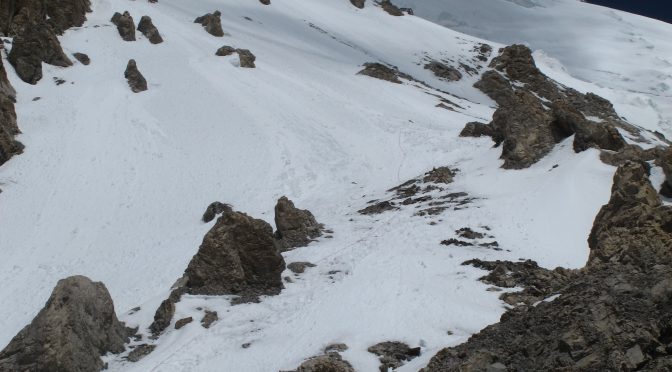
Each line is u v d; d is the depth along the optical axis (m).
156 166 54.84
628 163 26.48
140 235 44.72
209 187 51.88
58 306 24.27
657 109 145.38
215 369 23.75
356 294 28.14
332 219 43.50
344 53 118.06
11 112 56.84
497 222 36.69
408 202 43.91
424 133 64.50
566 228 35.09
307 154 58.59
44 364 23.25
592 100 117.94
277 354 24.12
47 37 68.69
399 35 145.38
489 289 26.83
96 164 54.03
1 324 34.00
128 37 80.31
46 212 47.06
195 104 65.38
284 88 74.38
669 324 16.09
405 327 24.41
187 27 93.00
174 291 29.98
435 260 31.38
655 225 22.03
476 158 51.16
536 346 17.56
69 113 60.81
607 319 16.89
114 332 26.20
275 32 117.19
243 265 30.92
